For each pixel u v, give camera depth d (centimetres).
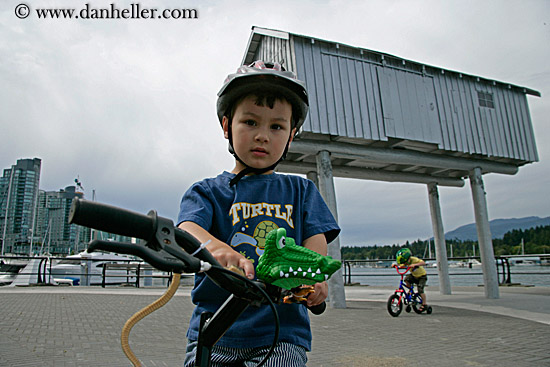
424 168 1206
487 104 1148
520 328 613
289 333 148
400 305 759
